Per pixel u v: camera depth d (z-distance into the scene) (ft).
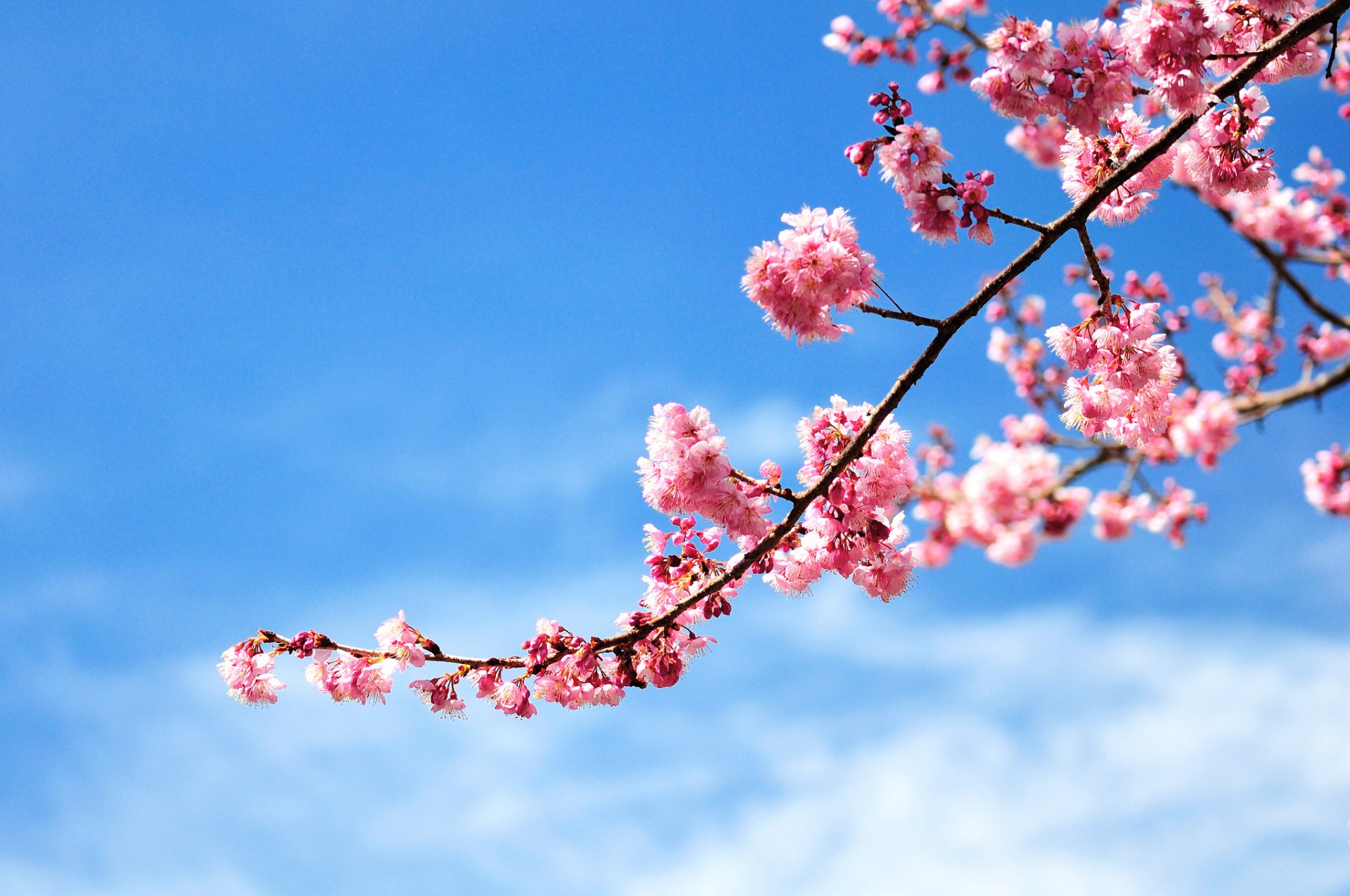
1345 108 24.76
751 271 17.78
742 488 19.70
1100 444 16.63
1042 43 16.42
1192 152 19.85
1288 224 22.70
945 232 17.47
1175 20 16.65
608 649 21.01
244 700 20.36
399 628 20.80
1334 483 17.71
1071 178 20.92
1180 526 13.39
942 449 25.23
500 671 21.25
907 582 20.76
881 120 17.01
